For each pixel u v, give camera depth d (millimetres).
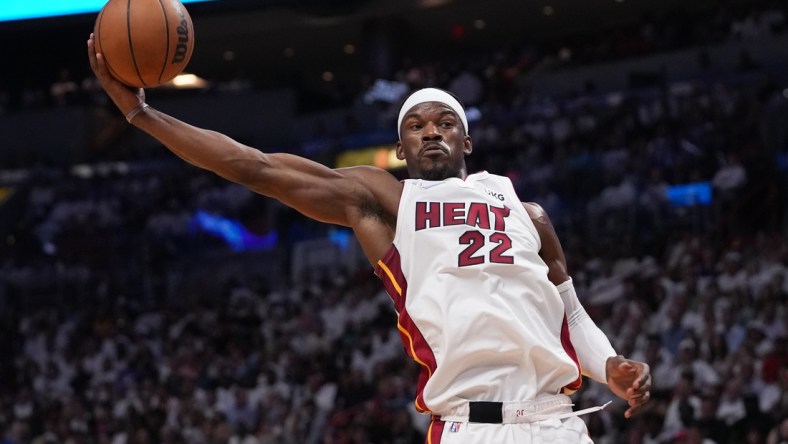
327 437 13789
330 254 20312
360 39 26344
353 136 23188
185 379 16656
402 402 13820
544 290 4164
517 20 25891
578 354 4395
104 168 25016
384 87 24766
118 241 22312
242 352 17031
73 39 24219
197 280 21344
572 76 24094
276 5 22359
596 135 20422
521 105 22406
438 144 4355
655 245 16453
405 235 4199
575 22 26016
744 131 19047
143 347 17922
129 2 4219
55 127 27031
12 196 24188
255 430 14844
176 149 4188
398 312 4219
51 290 21438
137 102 4234
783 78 20969
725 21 23688
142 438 15203
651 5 25047
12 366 18562
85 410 17000
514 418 4012
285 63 28062
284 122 26234
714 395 11789
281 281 19531
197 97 26969
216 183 23094
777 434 10945
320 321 16875
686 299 14008
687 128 19625
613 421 12383
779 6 23797
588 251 16562
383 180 4371
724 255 15461
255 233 22156
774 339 12703
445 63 26672
